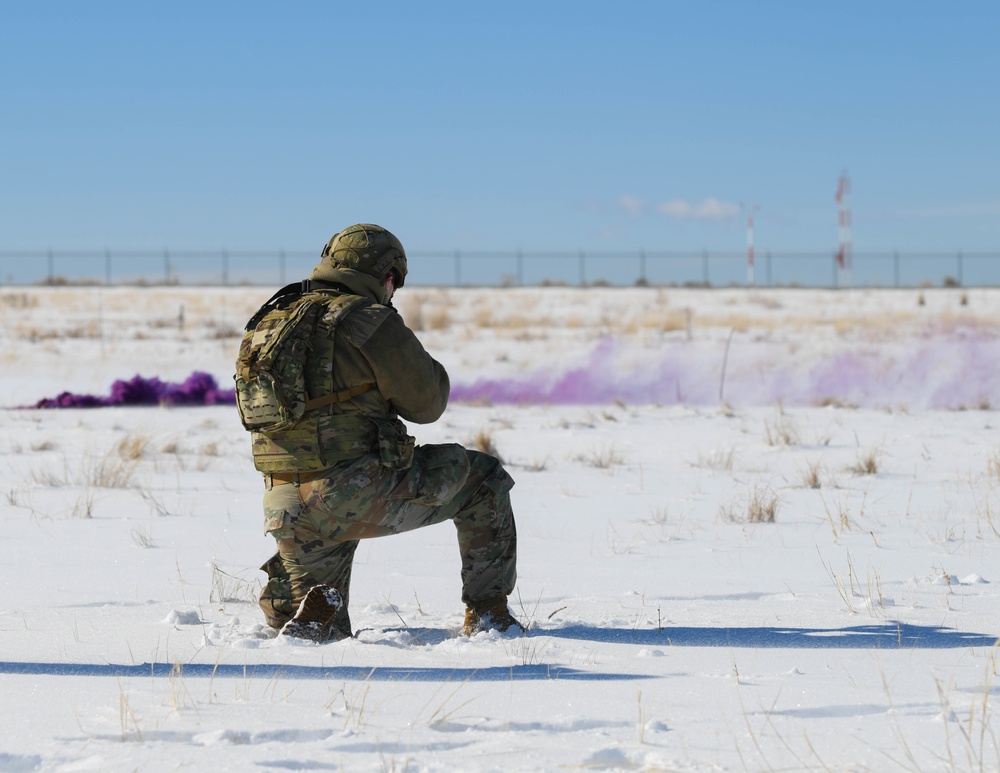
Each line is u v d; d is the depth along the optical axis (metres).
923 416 33.59
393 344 9.05
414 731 6.41
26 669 8.02
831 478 20.81
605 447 26.44
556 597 11.39
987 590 11.55
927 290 133.88
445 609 10.78
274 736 6.28
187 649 8.70
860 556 13.73
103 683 7.50
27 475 21.66
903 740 6.18
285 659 8.32
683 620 10.16
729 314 88.25
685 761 5.86
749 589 11.75
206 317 86.25
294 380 8.95
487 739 6.27
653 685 7.54
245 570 12.91
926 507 17.77
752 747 6.12
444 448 9.62
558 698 7.18
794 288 141.00
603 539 15.21
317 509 9.05
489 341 64.31
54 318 83.94
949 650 8.79
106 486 20.22
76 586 11.93
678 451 25.84
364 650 8.68
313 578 9.29
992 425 31.02
